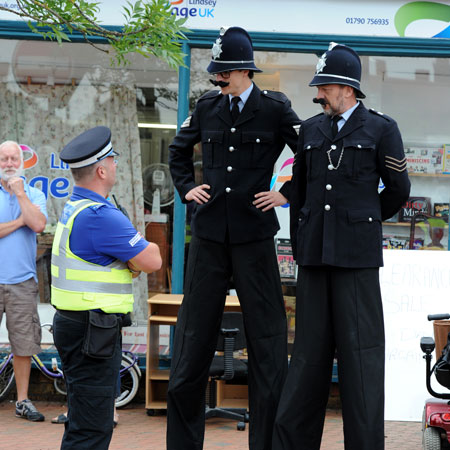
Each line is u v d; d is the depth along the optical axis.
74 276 4.58
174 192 8.91
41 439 7.15
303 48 8.66
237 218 5.19
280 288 5.36
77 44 8.95
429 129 8.95
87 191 4.67
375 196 5.00
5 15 8.65
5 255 7.91
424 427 6.66
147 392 8.18
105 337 4.55
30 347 7.93
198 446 5.43
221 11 8.62
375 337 4.95
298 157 5.18
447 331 7.04
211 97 5.39
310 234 4.99
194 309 5.31
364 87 8.93
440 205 9.00
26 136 9.09
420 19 8.66
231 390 8.80
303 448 5.09
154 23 5.48
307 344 5.07
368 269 4.95
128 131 9.00
